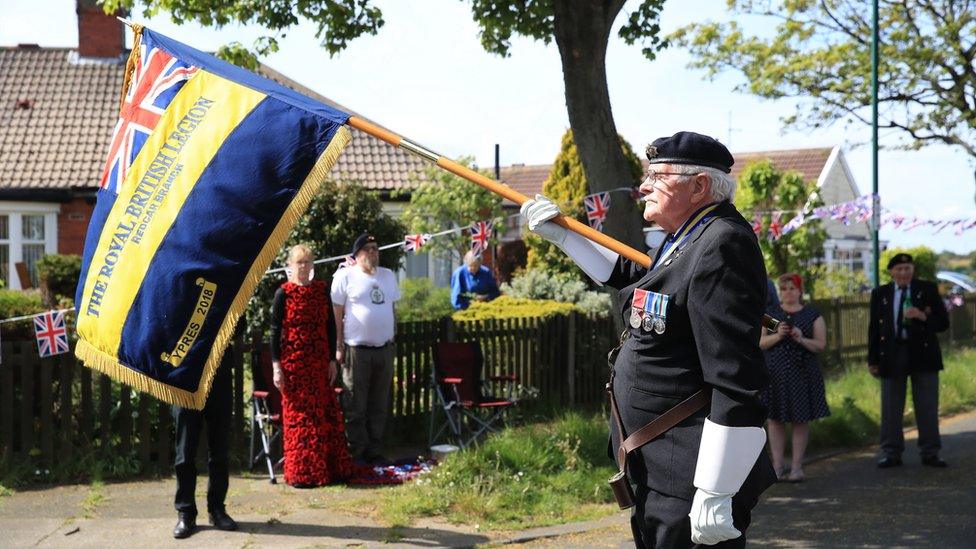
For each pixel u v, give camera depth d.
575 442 8.07
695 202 3.19
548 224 3.59
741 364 2.92
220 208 4.76
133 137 4.94
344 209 12.67
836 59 18.12
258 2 8.28
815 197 16.81
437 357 9.24
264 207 4.73
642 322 3.14
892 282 8.84
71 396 7.86
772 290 8.25
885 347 8.66
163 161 4.87
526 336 10.73
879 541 6.25
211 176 4.79
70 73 23.33
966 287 31.17
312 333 7.64
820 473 8.38
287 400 7.62
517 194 3.65
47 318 7.22
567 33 7.80
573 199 18.38
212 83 4.93
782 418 7.93
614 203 7.98
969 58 18.25
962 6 18.14
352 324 8.36
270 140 4.77
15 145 21.58
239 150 4.78
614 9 7.86
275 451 8.45
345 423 8.47
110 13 8.52
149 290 4.78
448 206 18.50
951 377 13.07
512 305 11.73
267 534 6.27
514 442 7.81
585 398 11.34
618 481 3.24
